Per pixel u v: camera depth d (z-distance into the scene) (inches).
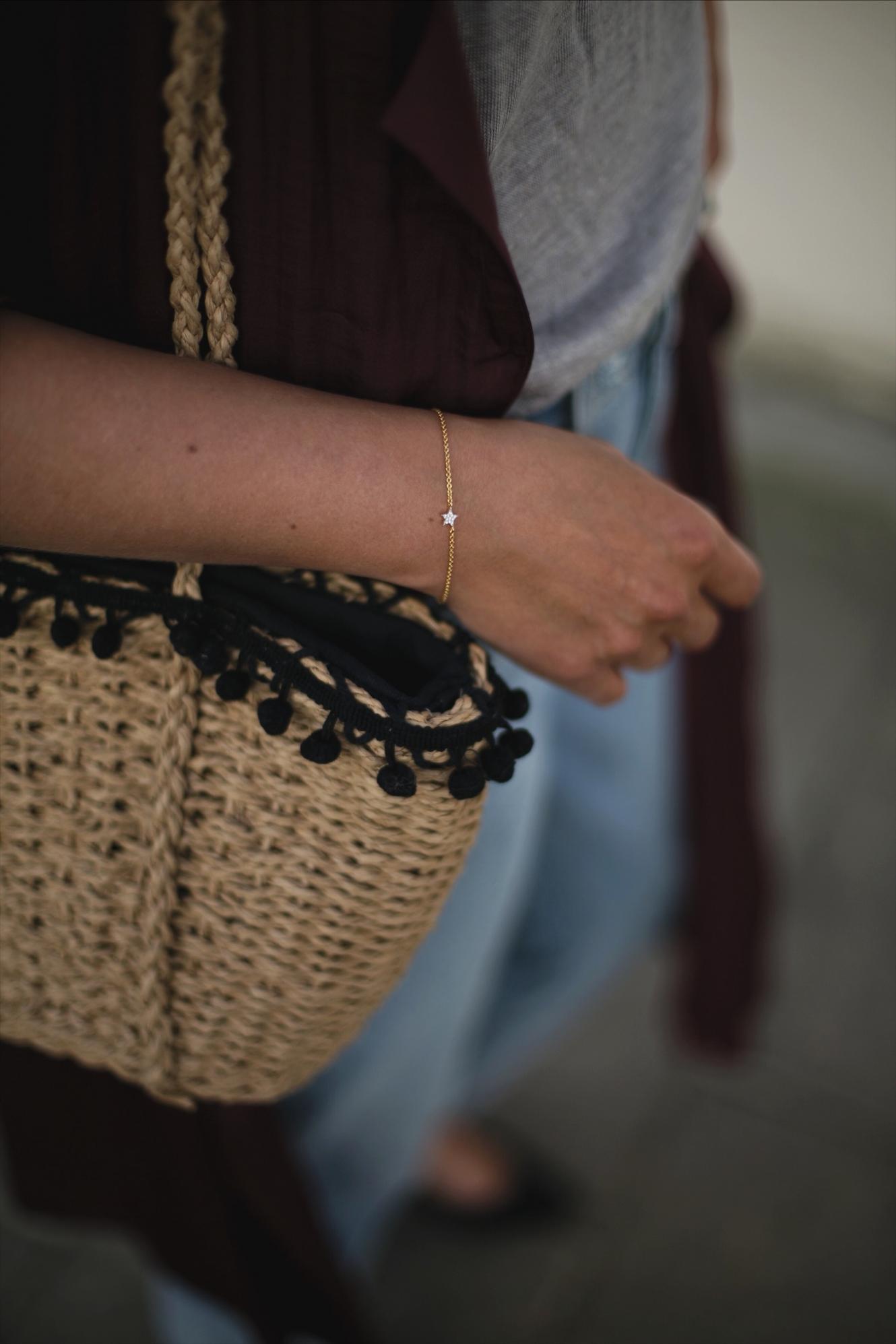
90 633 23.4
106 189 20.6
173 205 20.3
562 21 22.2
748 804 50.9
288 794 22.9
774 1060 65.4
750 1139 61.8
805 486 102.9
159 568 22.8
